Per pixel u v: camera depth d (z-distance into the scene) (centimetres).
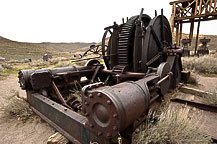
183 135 196
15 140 256
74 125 197
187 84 560
